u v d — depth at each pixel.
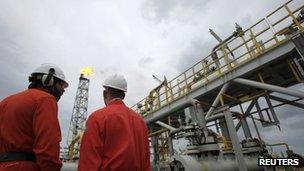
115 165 2.05
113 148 2.17
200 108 9.50
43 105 2.22
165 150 17.20
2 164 2.06
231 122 8.01
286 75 12.29
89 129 2.21
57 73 2.80
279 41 10.07
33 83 2.68
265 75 11.91
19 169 2.01
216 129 13.92
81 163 2.08
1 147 2.19
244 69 11.47
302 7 9.44
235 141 7.68
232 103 14.31
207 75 13.69
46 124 2.08
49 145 1.99
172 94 15.55
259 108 12.82
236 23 13.76
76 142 15.33
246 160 9.84
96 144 2.11
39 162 1.96
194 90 13.94
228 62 12.20
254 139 11.01
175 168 7.50
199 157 7.65
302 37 8.80
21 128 2.17
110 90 2.76
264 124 12.35
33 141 2.19
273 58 10.30
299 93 9.26
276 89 9.99
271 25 10.48
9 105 2.29
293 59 10.25
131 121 2.53
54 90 2.76
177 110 11.02
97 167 2.02
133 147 2.23
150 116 16.89
